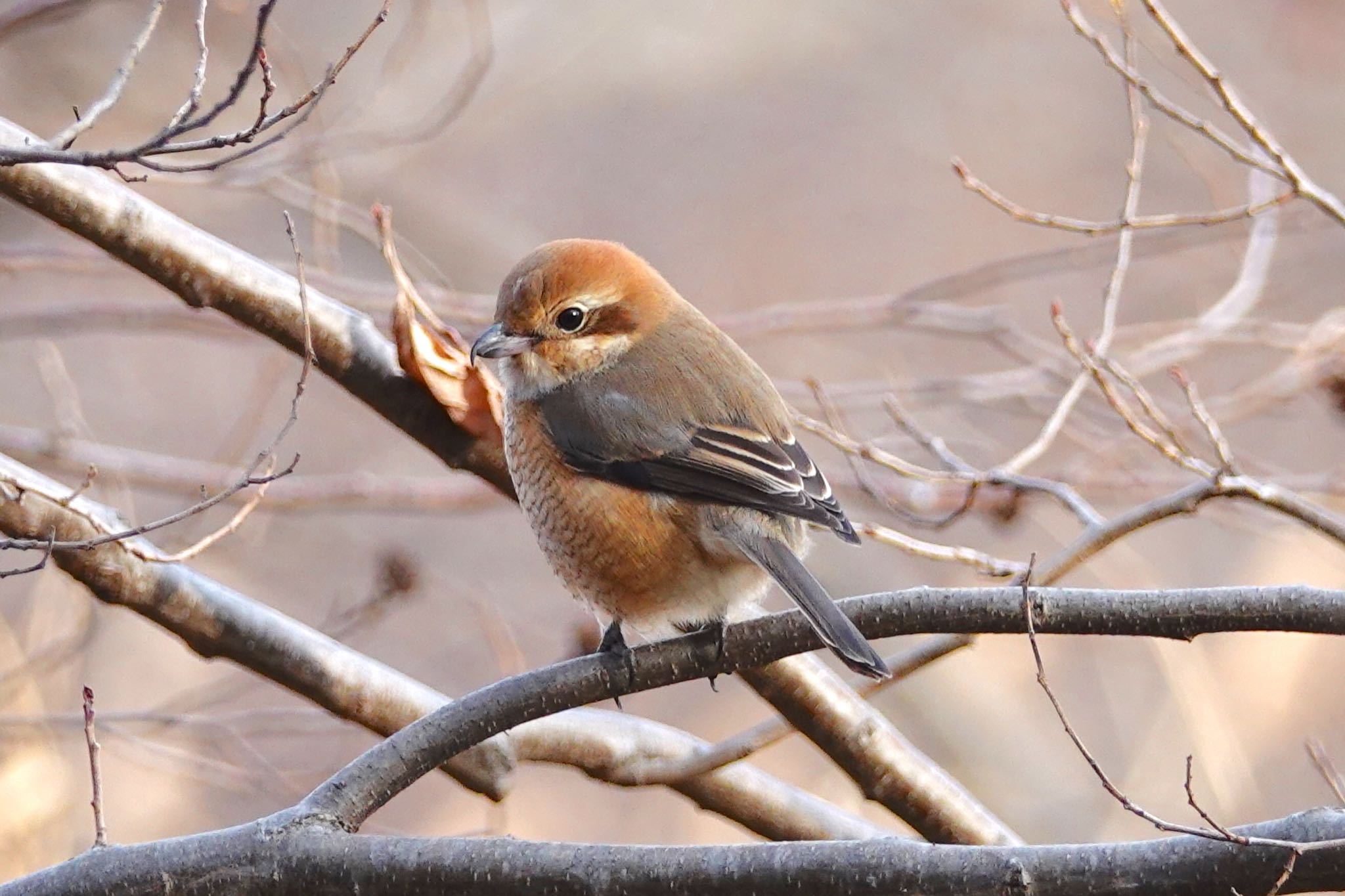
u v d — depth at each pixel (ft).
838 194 63.16
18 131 23.82
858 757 27.35
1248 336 40.11
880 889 18.48
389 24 53.36
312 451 53.31
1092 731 45.80
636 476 24.80
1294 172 26.48
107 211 24.23
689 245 62.03
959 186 62.69
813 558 45.01
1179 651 41.50
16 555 42.73
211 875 19.30
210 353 54.70
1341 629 20.54
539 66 57.06
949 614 21.24
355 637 49.83
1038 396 41.37
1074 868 18.30
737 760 27.04
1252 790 41.73
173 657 46.68
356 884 19.25
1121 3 30.09
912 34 65.21
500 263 52.85
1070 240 53.42
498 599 51.96
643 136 62.85
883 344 52.75
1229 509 40.32
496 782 26.00
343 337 26.20
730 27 64.90
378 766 20.47
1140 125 29.50
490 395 26.76
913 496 39.73
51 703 41.09
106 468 39.11
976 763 44.11
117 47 46.60
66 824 37.22
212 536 24.32
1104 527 25.52
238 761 39.75
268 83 18.71
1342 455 51.39
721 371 26.14
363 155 45.37
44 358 41.11
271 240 49.93
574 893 18.93
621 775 27.17
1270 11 61.46
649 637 25.76
